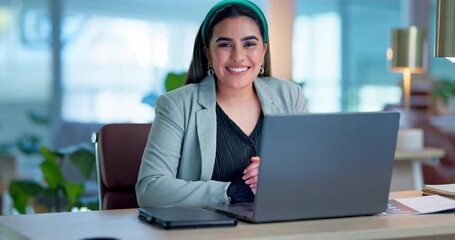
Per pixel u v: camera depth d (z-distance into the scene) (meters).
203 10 7.32
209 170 2.49
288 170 2.01
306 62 8.13
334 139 2.04
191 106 2.55
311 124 2.01
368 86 8.35
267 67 2.74
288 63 5.32
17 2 6.79
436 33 2.50
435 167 5.51
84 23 7.02
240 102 2.60
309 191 2.05
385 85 8.36
